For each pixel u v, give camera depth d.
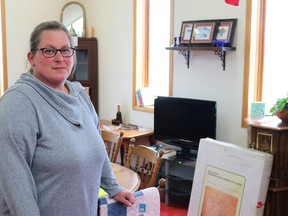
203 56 3.73
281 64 3.34
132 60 4.57
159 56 4.44
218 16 3.56
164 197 3.79
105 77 4.99
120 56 4.73
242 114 3.43
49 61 1.33
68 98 1.38
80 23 5.09
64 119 1.33
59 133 1.28
